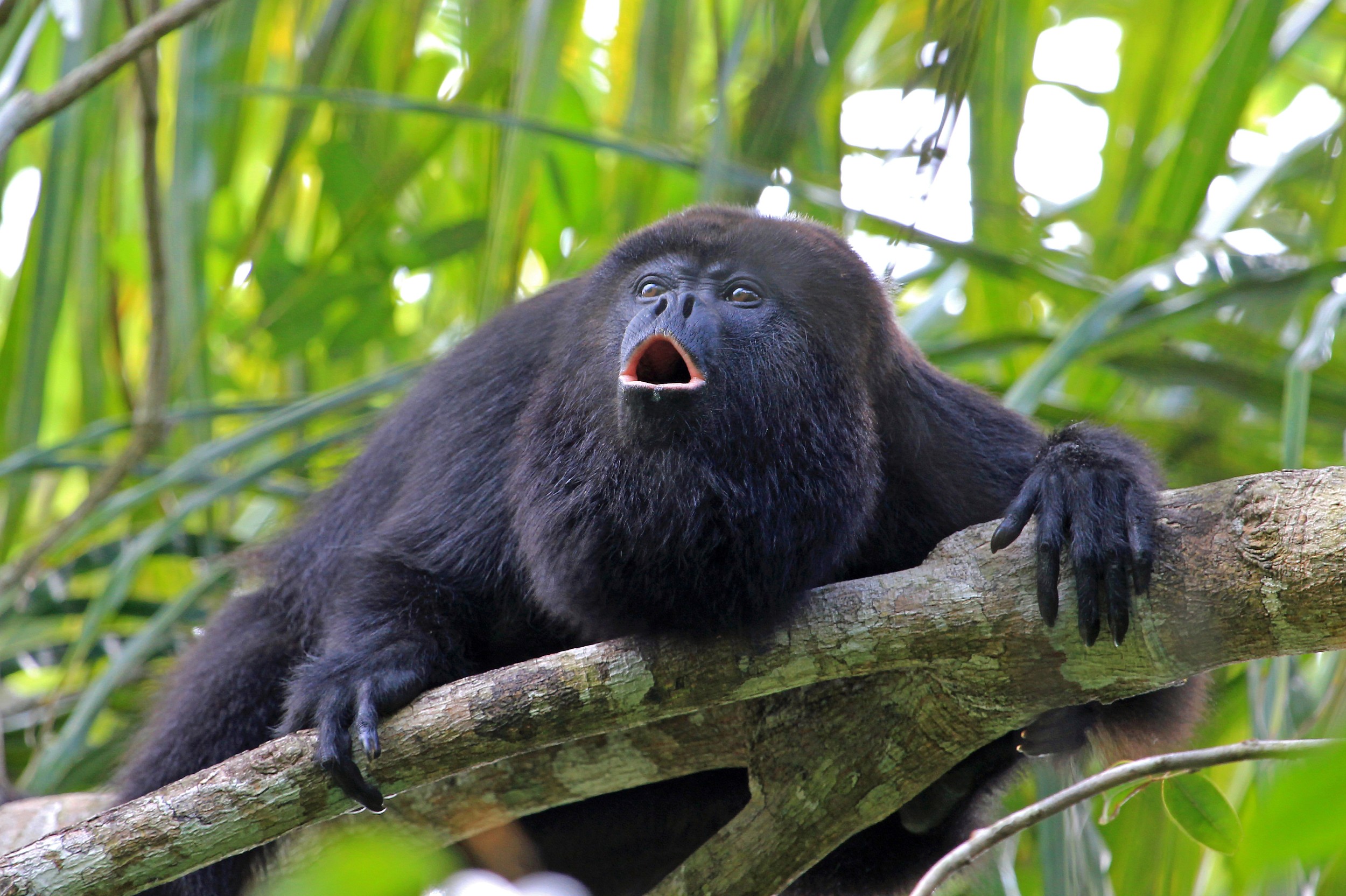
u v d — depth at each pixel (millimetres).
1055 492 5121
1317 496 4488
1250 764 6453
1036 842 8016
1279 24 8711
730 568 5512
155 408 8250
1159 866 7055
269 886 6188
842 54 8195
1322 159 9211
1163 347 8188
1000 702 5109
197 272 8742
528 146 7980
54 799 7227
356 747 5047
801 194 7785
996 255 8203
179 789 4805
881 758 5391
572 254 9891
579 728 5102
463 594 6453
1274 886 5707
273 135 10492
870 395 6406
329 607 6816
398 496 7062
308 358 10758
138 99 9695
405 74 10031
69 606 9102
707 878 5469
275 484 9594
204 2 6758
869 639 5105
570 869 6879
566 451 6039
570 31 8586
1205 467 8164
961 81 5539
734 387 5828
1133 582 4793
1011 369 9242
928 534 6566
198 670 7289
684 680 5207
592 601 5746
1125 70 9711
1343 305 6680
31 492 10305
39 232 8789
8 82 7676
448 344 9609
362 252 9664
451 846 6555
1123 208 9180
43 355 8797
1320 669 7254
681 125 8688
